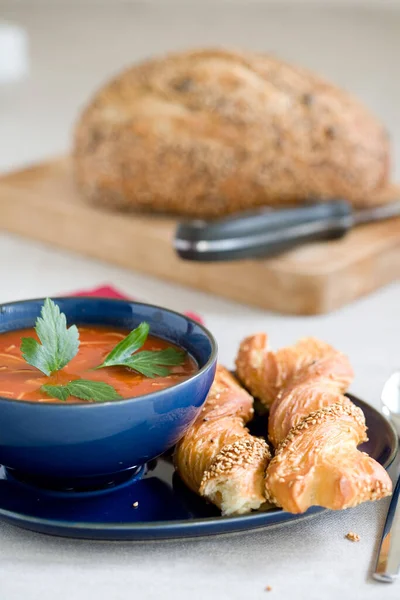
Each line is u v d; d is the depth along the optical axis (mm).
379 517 860
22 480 860
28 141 1680
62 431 797
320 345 942
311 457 813
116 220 1256
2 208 1328
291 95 1283
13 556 822
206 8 3059
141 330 865
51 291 1197
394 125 1771
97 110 1290
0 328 895
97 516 835
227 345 1095
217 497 840
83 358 871
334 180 1272
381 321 1152
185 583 789
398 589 790
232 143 1254
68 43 2590
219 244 1133
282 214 1176
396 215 1272
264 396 931
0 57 2342
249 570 809
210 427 869
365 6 3025
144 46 2535
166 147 1255
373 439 894
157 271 1231
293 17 2879
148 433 829
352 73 2180
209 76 1285
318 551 835
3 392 835
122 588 781
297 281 1153
